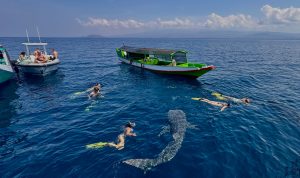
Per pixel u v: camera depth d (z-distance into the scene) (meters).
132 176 9.05
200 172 9.37
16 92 21.84
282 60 50.03
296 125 14.12
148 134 12.45
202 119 14.75
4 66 23.59
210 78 28.14
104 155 10.52
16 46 89.44
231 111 16.30
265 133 13.00
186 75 27.30
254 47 109.25
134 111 16.36
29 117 15.59
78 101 18.97
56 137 12.54
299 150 11.26
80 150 11.05
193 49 88.00
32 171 9.52
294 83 26.28
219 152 10.87
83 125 14.08
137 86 23.98
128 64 37.94
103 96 20.33
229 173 9.37
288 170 9.62
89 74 31.00
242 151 11.04
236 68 37.06
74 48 89.31
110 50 80.88
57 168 9.70
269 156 10.65
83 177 9.09
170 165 9.72
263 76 30.27
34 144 11.81
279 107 17.39
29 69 27.50
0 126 14.18
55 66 30.72
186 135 12.41
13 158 10.50
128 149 10.93
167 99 19.19
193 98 19.28
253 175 9.27
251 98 19.81
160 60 32.22
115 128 13.52
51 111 16.67
